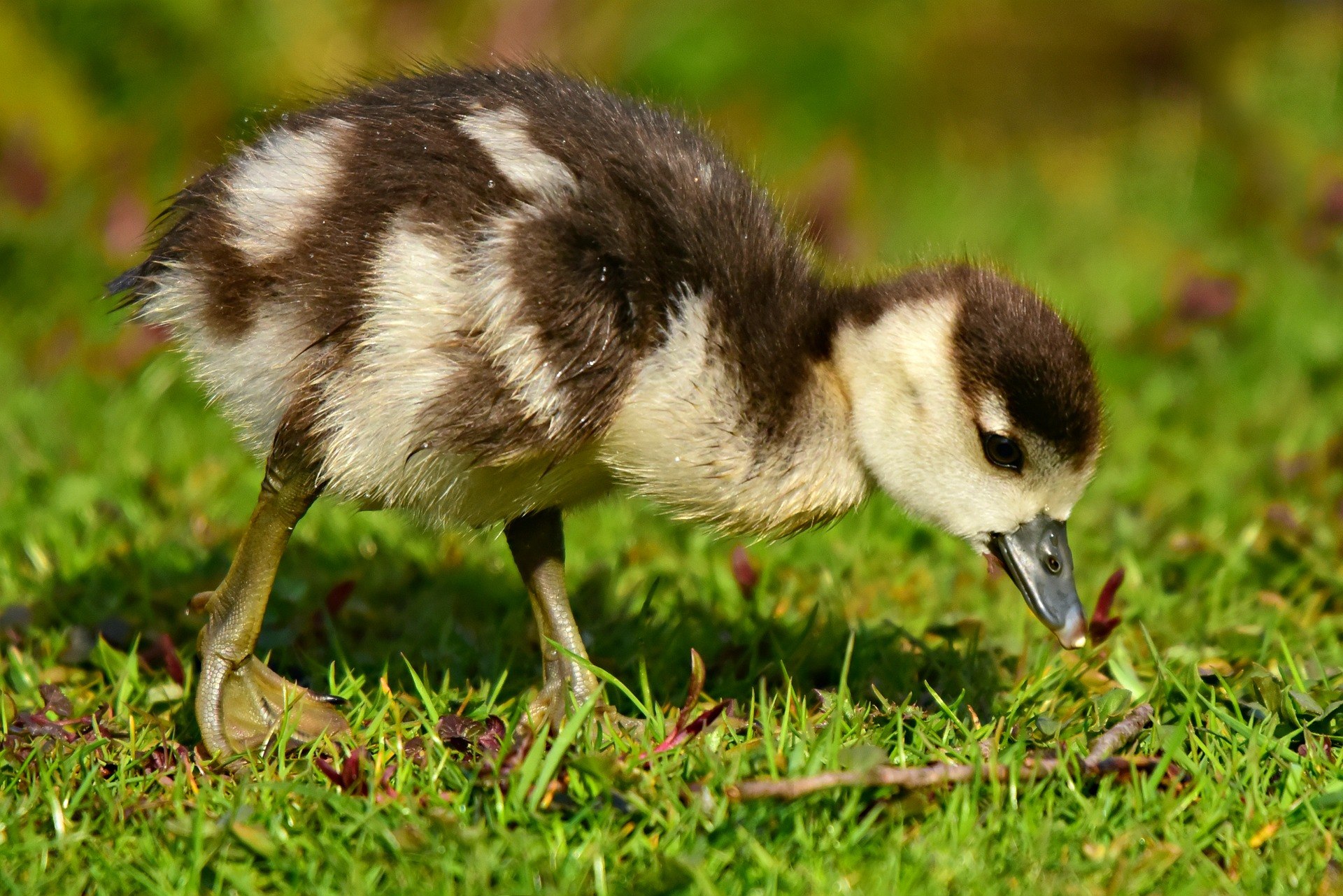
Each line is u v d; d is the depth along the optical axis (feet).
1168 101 77.56
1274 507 37.73
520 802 23.98
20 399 45.68
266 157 28.22
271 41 63.46
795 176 64.75
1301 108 75.97
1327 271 56.90
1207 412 47.39
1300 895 22.63
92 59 63.26
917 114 76.07
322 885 22.62
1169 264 59.52
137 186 58.80
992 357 28.25
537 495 28.66
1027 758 25.59
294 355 27.07
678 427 27.81
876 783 24.03
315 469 27.86
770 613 34.14
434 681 30.83
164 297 28.55
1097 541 38.50
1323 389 49.19
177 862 23.20
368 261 26.50
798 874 22.59
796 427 28.68
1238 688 28.84
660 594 35.86
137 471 41.11
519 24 65.21
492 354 26.20
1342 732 27.45
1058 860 23.31
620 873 22.94
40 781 25.32
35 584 34.83
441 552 37.93
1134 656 32.09
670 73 70.38
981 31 77.71
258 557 28.40
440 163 26.99
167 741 27.53
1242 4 78.95
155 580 35.01
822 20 74.64
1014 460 28.58
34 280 54.70
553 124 28.07
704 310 27.63
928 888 22.25
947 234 65.46
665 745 25.99
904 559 38.17
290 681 29.55
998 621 34.27
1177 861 23.35
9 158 57.16
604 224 26.96
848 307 29.55
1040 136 77.25
